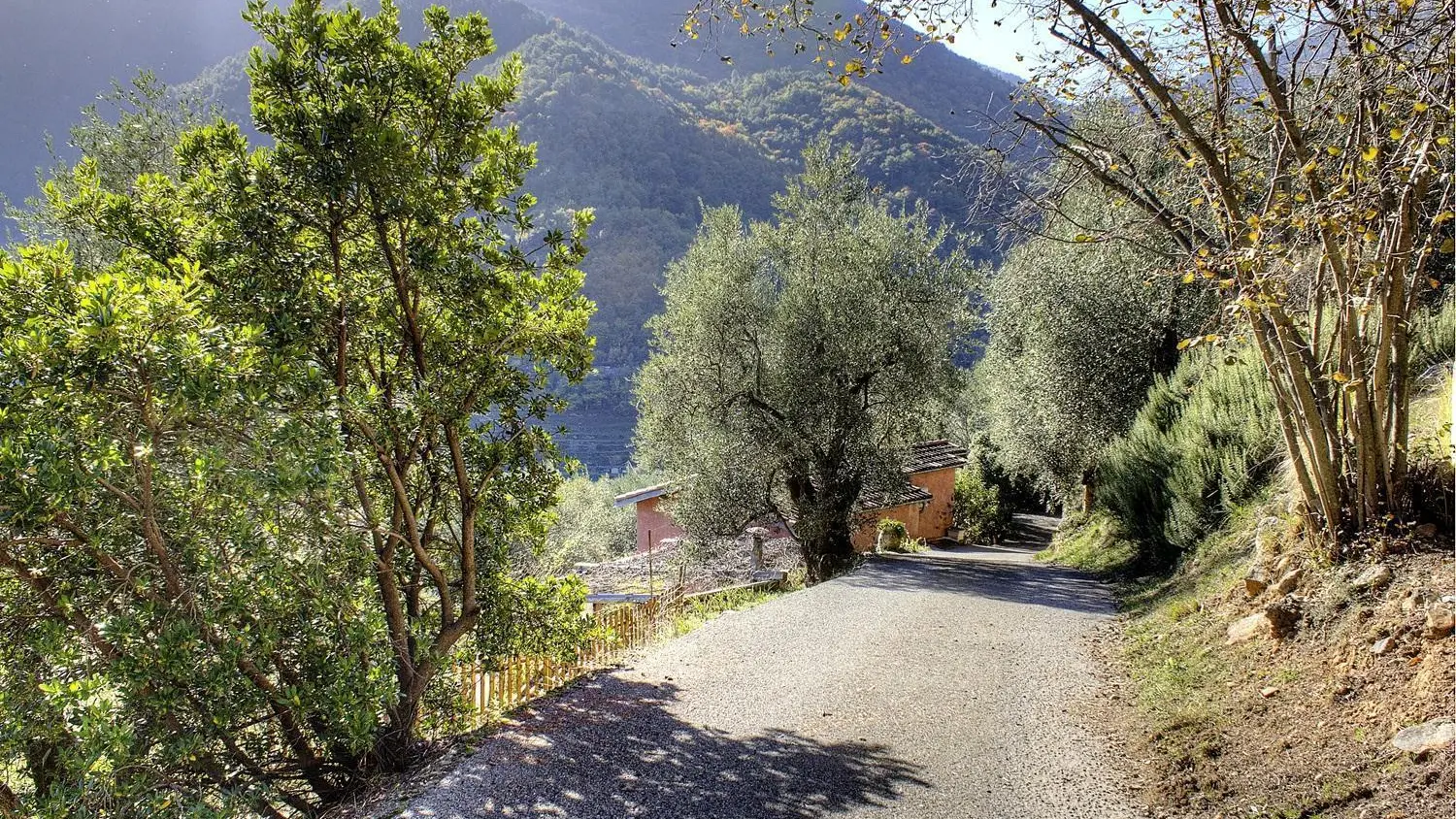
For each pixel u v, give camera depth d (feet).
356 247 25.03
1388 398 21.40
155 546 18.74
